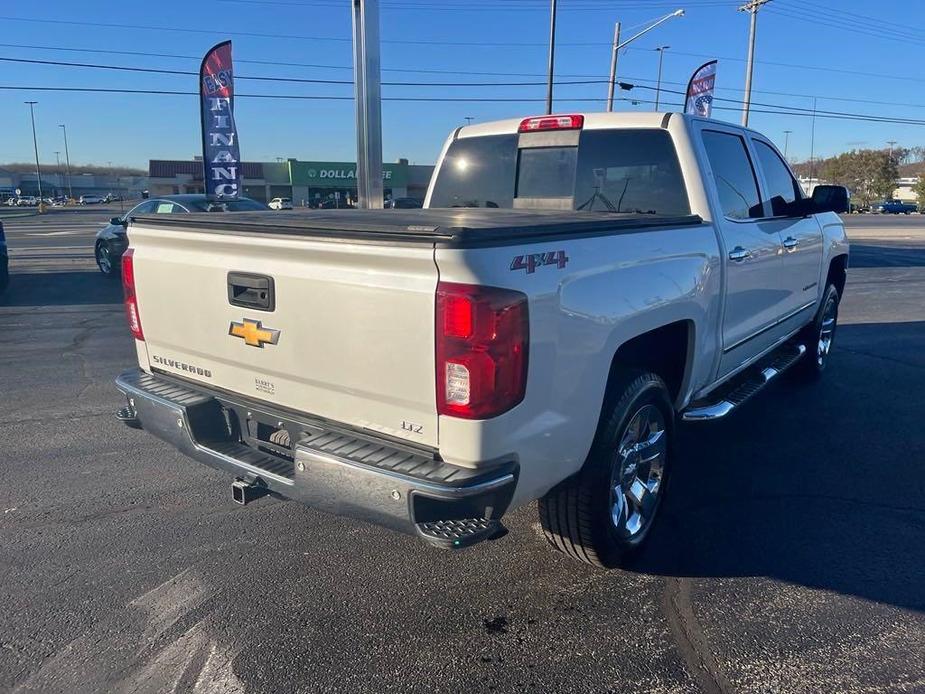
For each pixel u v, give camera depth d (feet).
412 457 8.79
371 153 37.19
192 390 11.51
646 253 10.89
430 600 10.69
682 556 11.98
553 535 11.16
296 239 9.25
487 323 7.98
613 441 10.46
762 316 16.01
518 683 8.95
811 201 17.07
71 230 109.40
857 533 12.78
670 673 9.12
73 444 16.92
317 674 9.09
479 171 16.63
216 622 10.14
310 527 12.90
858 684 8.89
